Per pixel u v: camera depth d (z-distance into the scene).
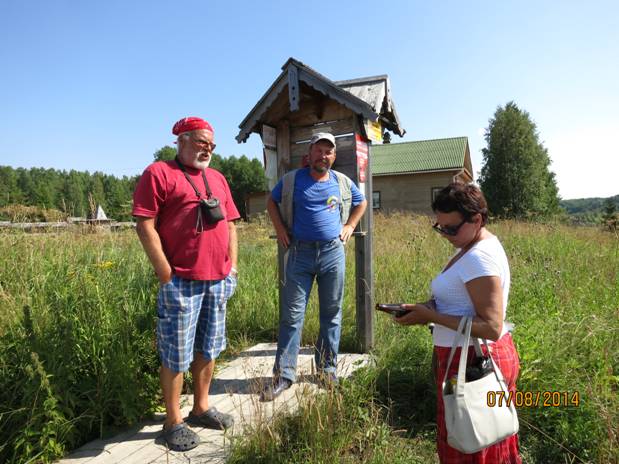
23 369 2.71
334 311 3.59
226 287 2.99
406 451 2.70
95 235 5.87
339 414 2.62
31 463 2.48
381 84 4.35
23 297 3.44
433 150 28.34
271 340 4.91
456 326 1.92
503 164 34.72
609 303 4.47
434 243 8.34
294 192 3.47
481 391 1.80
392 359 3.76
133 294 4.12
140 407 3.08
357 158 4.11
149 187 2.59
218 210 2.75
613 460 2.48
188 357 2.72
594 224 11.91
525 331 3.59
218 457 2.56
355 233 4.19
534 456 2.72
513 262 7.05
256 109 4.26
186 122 2.71
